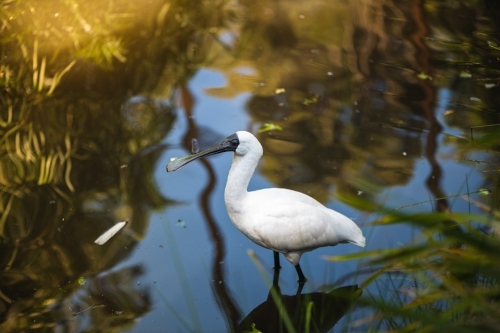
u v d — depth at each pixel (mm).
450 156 8828
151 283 6895
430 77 10930
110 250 7359
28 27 12008
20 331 6129
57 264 7098
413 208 7719
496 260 3127
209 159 9211
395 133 9438
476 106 10000
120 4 13141
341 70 11281
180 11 13570
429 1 13734
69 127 9852
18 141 9508
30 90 10711
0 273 6938
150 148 9312
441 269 3844
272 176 8539
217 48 12242
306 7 13844
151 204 8188
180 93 10719
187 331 6246
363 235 7203
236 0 14180
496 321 3236
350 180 8398
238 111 10125
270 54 11961
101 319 6336
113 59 11680
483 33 12383
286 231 6715
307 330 5066
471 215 3375
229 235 7742
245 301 6738
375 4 13875
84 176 8703
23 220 7797
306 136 9414
